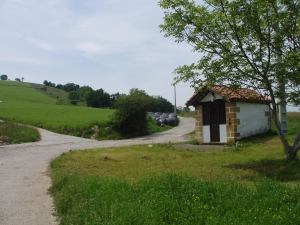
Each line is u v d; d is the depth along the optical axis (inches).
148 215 198.2
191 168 406.9
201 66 394.9
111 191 256.1
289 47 377.4
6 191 325.7
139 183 283.7
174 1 388.2
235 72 392.8
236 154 529.7
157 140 1063.6
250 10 362.3
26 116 1674.5
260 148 581.9
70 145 895.7
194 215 201.9
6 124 1226.6
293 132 737.6
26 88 4306.1
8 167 486.6
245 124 726.5
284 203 219.5
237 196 228.5
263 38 375.9
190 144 767.7
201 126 774.5
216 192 245.8
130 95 1385.3
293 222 185.8
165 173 314.0
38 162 539.8
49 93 4311.0
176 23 397.7
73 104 3417.8
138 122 1344.7
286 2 356.8
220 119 738.8
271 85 396.8
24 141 968.3
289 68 364.8
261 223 181.8
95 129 1275.8
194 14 387.5
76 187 285.4
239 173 360.5
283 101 395.5
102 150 669.9
